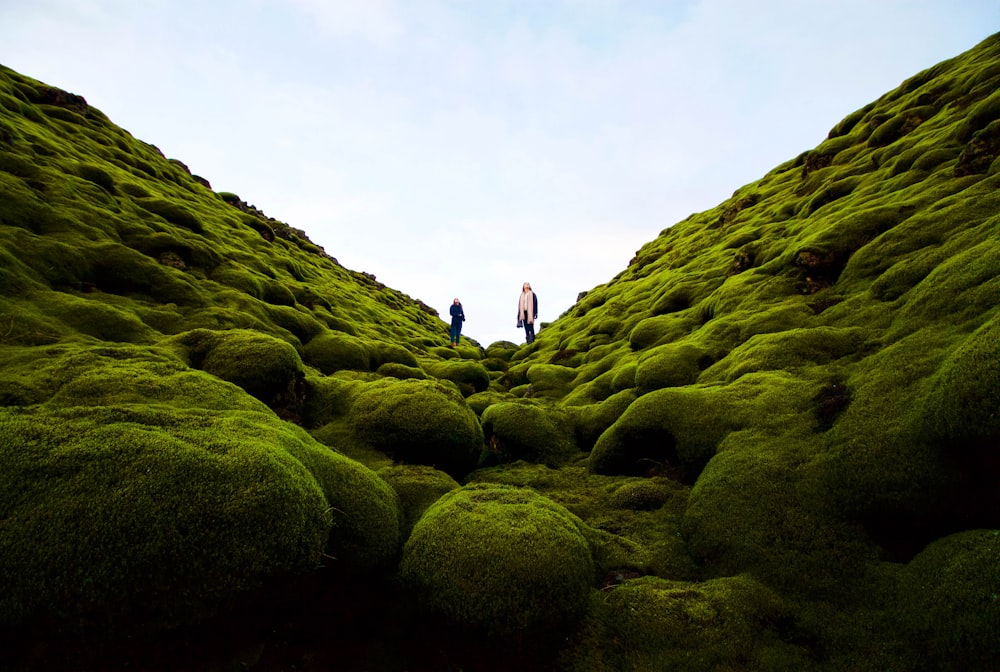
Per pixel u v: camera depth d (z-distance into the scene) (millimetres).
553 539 9594
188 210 38188
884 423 11047
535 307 56344
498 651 8641
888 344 14672
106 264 22734
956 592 7543
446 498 11938
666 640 8875
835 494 10562
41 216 23625
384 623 9461
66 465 7738
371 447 16062
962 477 9031
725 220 51875
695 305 32812
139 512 7227
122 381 11852
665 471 16062
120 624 6672
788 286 24141
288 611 8586
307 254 78188
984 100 24781
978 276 13828
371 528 10406
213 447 8906
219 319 23109
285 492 8367
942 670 7059
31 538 6707
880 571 9047
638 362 26297
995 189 18734
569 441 20984
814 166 42094
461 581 8867
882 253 19891
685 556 11625
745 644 8500
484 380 35656
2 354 13172
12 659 6375
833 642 8180
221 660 7629
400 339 49188
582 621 9406
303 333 29031
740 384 16562
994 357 8867
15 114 37969
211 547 7270
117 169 41969
